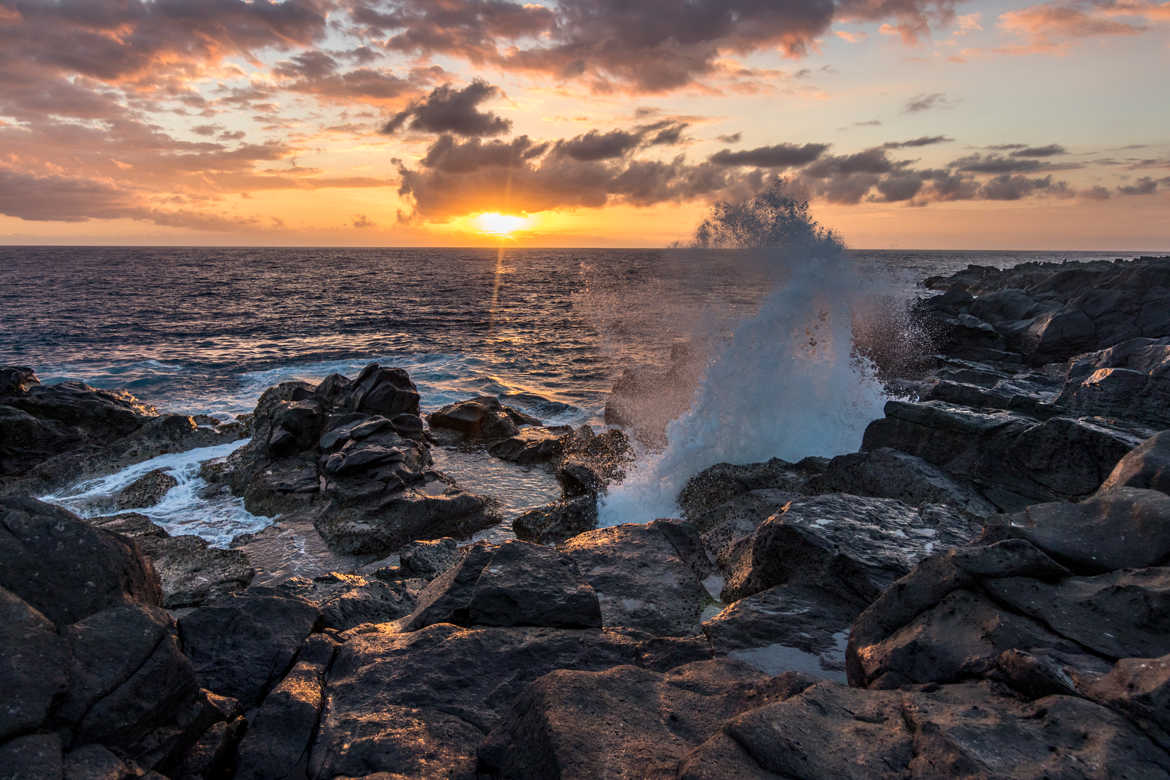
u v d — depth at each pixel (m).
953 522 6.61
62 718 3.22
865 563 5.72
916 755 2.88
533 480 14.20
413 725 4.05
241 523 11.88
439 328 42.62
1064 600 3.84
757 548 6.68
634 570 7.09
